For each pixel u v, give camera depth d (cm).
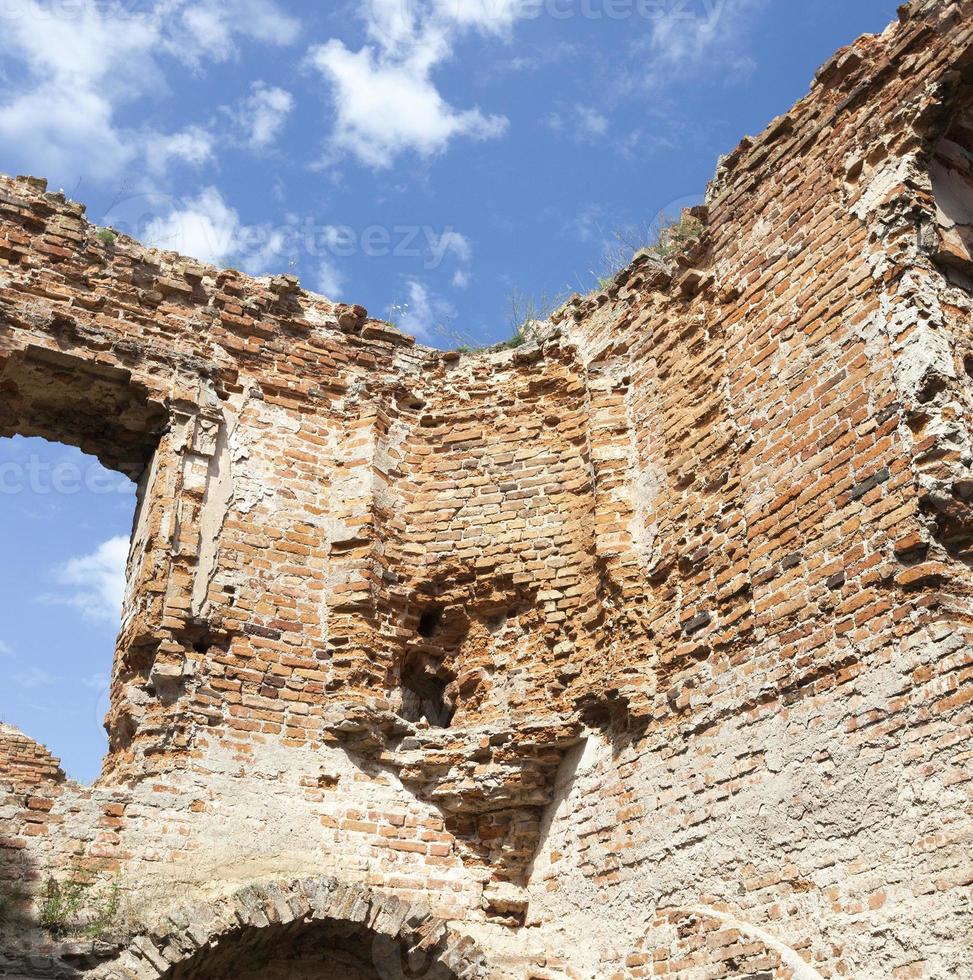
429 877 1020
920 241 861
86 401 1123
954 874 688
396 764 1059
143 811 942
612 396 1136
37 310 1081
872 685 774
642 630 1000
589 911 960
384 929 913
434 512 1178
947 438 782
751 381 968
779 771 825
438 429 1230
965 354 834
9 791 901
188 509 1077
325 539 1142
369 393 1218
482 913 1016
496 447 1202
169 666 1006
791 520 879
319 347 1230
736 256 1038
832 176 953
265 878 941
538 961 966
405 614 1137
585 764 1023
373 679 1079
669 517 1019
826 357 895
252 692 1038
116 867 908
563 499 1147
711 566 950
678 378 1068
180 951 836
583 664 1054
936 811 710
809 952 760
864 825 752
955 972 671
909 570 769
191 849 944
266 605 1080
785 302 959
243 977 920
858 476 831
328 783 1030
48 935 827
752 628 888
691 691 930
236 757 1002
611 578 1037
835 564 829
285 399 1187
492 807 1058
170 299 1166
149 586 1030
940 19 895
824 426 877
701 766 897
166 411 1120
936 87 878
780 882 798
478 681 1114
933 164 906
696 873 870
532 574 1120
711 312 1050
